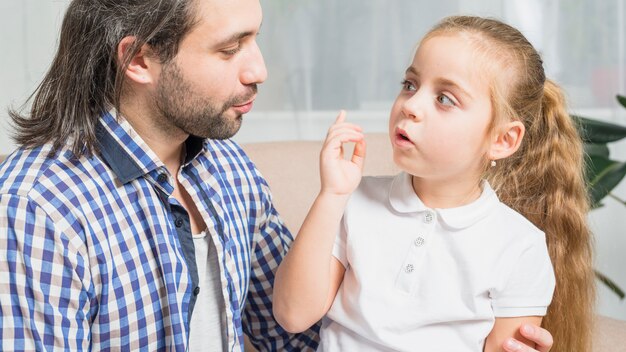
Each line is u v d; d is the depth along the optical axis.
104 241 0.98
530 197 1.31
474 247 1.12
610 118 2.59
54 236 0.94
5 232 0.93
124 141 1.03
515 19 2.53
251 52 1.03
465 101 1.07
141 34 0.98
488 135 1.10
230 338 1.11
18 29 2.18
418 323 1.11
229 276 1.12
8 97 2.17
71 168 0.99
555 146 1.29
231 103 1.03
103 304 0.98
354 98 2.50
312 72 2.49
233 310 1.13
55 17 2.19
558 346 1.32
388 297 1.12
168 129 1.05
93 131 1.02
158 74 1.00
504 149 1.13
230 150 1.26
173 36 0.98
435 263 1.12
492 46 1.09
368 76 2.49
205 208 1.10
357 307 1.12
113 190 1.02
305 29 2.48
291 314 1.12
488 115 1.09
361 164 1.12
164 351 1.05
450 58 1.07
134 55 0.99
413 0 2.47
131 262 1.01
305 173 1.53
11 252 0.93
